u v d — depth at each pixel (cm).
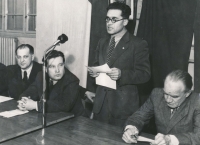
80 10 330
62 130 164
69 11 338
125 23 215
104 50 227
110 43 222
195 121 151
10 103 221
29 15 416
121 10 209
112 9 212
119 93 214
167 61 267
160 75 271
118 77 201
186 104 155
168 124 159
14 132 154
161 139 141
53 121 175
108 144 144
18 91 277
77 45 336
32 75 274
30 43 412
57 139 149
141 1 294
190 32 253
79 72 336
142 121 170
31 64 276
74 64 339
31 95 234
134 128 160
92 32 309
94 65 237
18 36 425
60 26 348
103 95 222
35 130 163
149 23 271
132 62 215
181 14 255
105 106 222
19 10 430
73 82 213
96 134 158
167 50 265
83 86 333
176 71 149
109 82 205
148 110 174
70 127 170
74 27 337
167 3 261
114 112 216
